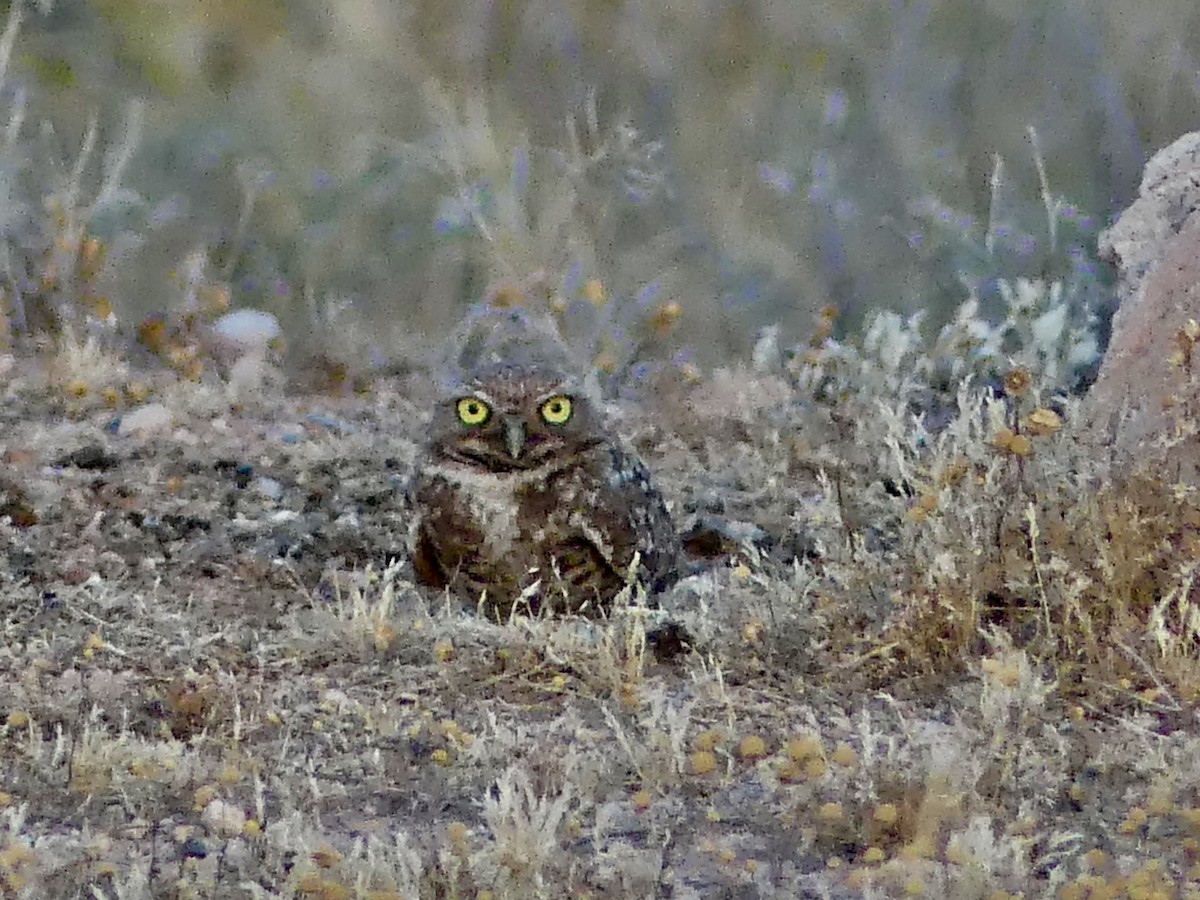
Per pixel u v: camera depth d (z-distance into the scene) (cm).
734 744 1839
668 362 3525
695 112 4438
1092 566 2098
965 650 2052
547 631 2150
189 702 1905
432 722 1906
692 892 1520
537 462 2292
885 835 1619
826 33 4594
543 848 1524
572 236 3897
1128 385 2603
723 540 2734
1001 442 2083
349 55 4556
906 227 4041
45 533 2578
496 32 4672
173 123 4416
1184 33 4462
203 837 1609
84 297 3609
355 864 1500
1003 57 4506
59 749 1759
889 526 2433
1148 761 1761
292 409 3309
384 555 2625
